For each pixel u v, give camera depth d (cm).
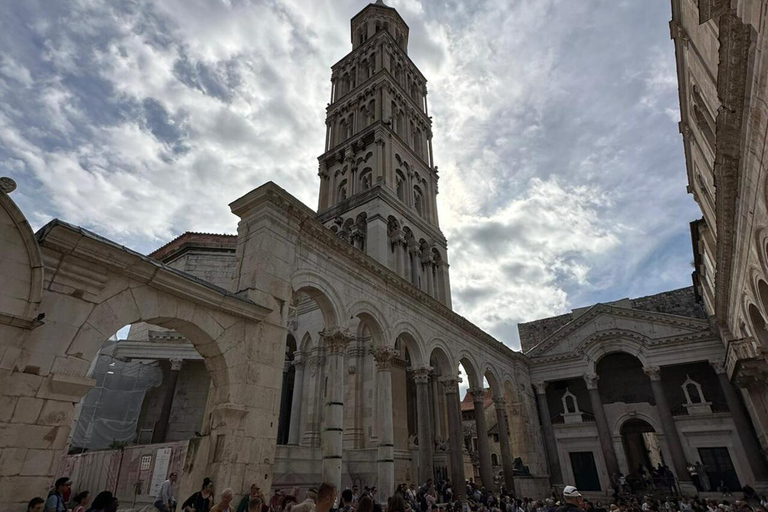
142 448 2212
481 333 3638
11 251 1055
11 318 1033
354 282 2355
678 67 1923
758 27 860
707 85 1591
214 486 1371
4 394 1016
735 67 996
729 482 3550
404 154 4503
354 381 3028
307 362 3378
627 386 4366
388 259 3591
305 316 3522
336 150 4606
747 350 2598
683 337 3853
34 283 1077
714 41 1324
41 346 1099
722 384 3641
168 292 1414
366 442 2859
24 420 1037
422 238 4184
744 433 3459
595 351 4269
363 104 4806
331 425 1973
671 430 3703
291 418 3231
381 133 4209
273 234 1884
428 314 2997
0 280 1028
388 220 3800
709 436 3738
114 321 1262
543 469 4125
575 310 5356
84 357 1177
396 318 2634
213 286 1524
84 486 2395
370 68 5166
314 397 3159
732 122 1150
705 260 3222
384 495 2197
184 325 1467
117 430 2962
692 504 2723
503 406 3725
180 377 3300
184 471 1477
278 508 1544
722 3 934
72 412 1135
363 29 5916
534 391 4550
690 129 2203
